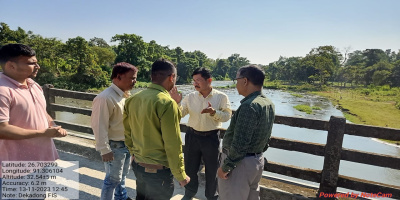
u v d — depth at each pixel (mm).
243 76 1993
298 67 90562
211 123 2643
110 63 64875
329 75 79125
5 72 1628
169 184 1967
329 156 2619
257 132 1891
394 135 2342
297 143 2775
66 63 44625
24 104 1636
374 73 72562
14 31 46125
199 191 3152
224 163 1921
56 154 1940
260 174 2041
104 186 2408
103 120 2230
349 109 30188
